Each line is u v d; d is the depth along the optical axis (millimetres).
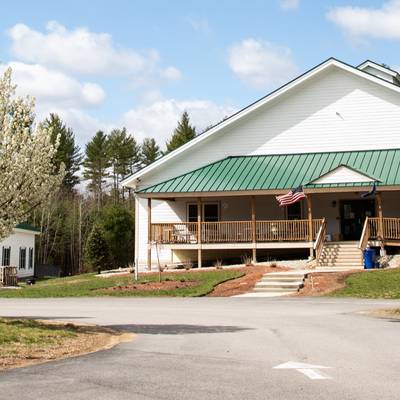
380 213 29984
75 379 8195
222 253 34938
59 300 23500
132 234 58375
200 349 10898
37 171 13086
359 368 8922
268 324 14695
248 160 34781
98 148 94125
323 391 7379
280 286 24234
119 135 94250
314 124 34688
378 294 21781
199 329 13906
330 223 33969
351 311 17422
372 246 29672
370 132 34000
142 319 16250
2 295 26375
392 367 9008
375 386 7664
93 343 11797
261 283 24703
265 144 35188
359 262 29016
